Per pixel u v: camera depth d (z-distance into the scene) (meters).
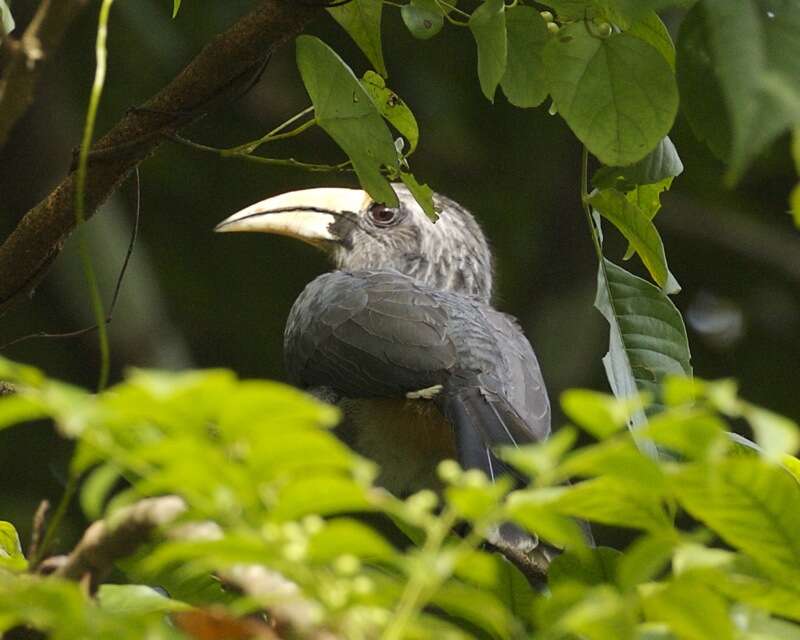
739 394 18.23
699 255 18.59
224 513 3.86
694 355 18.41
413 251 14.23
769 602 4.11
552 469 3.79
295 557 3.81
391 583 3.99
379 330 11.59
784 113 4.82
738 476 3.88
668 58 7.31
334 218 14.15
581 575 5.15
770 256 18.25
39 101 16.47
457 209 14.74
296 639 4.08
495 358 11.52
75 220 7.69
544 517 3.88
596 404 3.60
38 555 4.76
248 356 18.14
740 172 4.78
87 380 16.38
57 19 5.31
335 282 12.40
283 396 3.46
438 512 11.80
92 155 7.59
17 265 7.83
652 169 7.75
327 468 3.72
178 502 4.57
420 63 17.59
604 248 18.08
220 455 3.67
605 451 3.75
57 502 16.16
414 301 11.76
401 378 11.35
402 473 11.88
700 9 5.98
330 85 7.27
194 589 5.61
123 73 16.83
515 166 18.12
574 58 6.49
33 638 4.80
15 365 3.78
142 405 3.48
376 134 7.33
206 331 18.14
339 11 7.82
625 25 6.66
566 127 17.94
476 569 3.84
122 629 3.80
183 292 18.16
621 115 6.54
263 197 18.28
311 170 7.85
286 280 18.39
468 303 12.15
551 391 16.94
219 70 7.50
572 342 17.23
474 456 10.40
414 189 8.09
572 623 3.83
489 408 10.95
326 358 11.79
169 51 16.19
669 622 4.01
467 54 17.56
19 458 16.33
